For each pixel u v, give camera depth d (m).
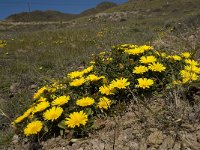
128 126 0.31
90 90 0.37
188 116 0.29
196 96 0.32
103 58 0.43
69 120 0.31
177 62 0.38
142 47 0.39
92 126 0.32
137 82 0.36
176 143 0.27
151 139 0.28
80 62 0.84
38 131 0.33
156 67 0.35
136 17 3.94
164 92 0.34
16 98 0.60
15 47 1.23
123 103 0.35
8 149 0.38
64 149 0.31
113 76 0.38
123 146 0.29
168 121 0.29
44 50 1.12
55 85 0.41
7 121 0.49
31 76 0.74
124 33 1.49
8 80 0.73
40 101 0.38
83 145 0.31
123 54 0.40
